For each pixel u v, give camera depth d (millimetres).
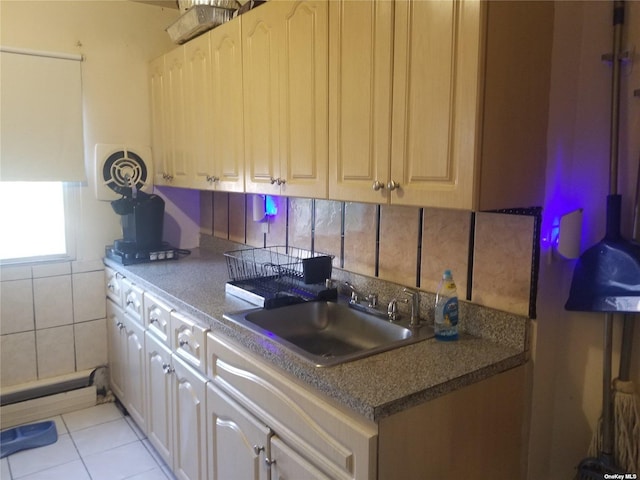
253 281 2213
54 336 2885
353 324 1905
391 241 1908
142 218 2797
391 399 1178
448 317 1571
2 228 2738
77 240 2906
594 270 1402
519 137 1339
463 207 1271
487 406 1407
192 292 2162
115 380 2939
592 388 1505
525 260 1488
